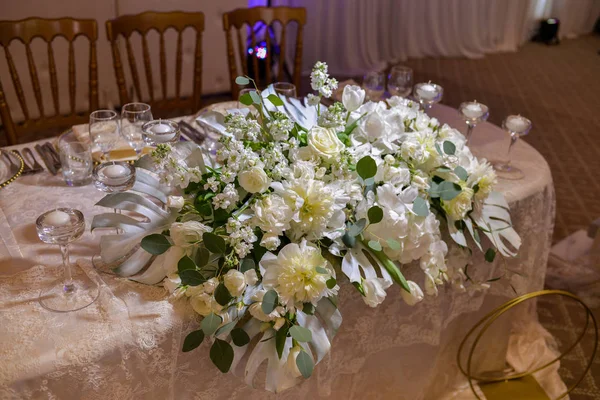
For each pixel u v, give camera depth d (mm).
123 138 1599
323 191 1023
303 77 4559
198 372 1109
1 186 1295
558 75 5355
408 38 5387
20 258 1120
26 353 935
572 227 2924
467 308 1582
